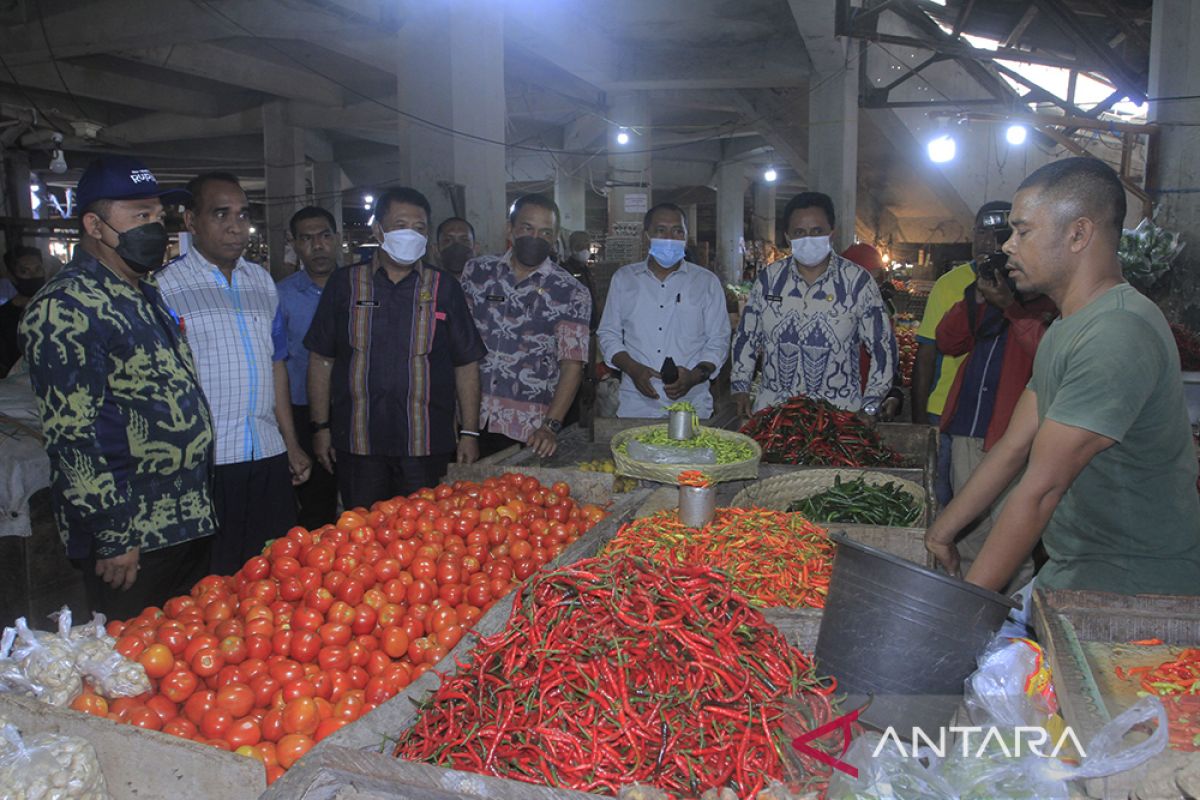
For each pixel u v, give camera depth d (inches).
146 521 115.4
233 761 66.9
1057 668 67.5
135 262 112.4
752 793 61.6
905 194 928.9
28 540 166.2
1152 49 406.0
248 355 145.7
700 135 1062.4
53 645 81.4
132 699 83.3
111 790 69.6
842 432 177.9
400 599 107.0
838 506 143.5
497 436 191.3
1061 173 83.4
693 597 77.1
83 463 106.9
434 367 162.1
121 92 758.5
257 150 1036.5
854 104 645.9
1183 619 76.8
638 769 65.4
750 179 1393.9
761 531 115.0
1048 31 591.2
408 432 160.9
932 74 717.3
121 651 87.4
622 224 837.2
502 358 188.1
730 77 675.4
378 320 159.6
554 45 605.9
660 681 71.0
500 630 92.3
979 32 621.3
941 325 179.5
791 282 191.9
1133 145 561.3
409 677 89.5
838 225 649.0
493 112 444.1
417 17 417.7
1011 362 168.6
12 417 170.6
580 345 182.9
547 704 69.4
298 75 771.4
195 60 679.7
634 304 201.5
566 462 187.8
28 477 163.3
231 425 144.5
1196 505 88.0
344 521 123.6
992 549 82.7
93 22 545.3
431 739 71.2
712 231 1669.5
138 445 113.7
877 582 72.8
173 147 1016.2
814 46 579.2
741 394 201.8
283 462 153.9
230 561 147.7
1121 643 77.1
